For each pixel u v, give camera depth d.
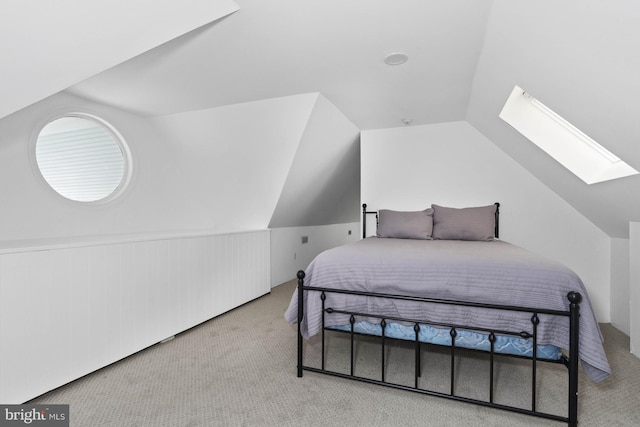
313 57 2.18
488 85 2.40
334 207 5.35
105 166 4.10
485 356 2.15
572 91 1.63
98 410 1.55
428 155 3.66
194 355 2.16
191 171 3.78
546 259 1.76
